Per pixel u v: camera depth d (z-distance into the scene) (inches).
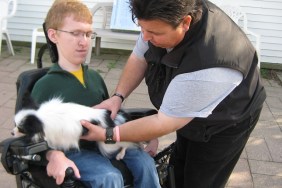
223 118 79.0
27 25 279.0
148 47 87.1
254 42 272.4
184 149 97.7
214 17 72.7
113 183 72.7
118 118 82.5
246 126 86.5
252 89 82.4
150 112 89.2
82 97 86.4
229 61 70.5
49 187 73.9
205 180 94.7
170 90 70.3
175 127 71.8
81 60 86.7
